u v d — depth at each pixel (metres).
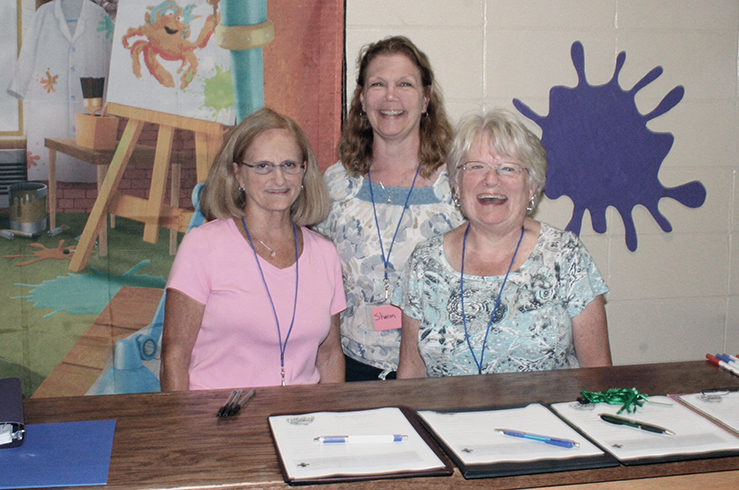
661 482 1.01
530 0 2.60
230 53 2.38
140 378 2.45
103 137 2.33
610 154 2.75
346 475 0.97
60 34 2.26
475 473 0.98
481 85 2.61
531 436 1.10
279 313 1.65
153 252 2.42
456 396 1.32
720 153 2.86
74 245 2.35
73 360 2.38
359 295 2.00
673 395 1.32
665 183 2.82
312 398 1.31
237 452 1.06
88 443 1.09
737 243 2.92
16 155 2.27
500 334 1.58
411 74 1.96
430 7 2.53
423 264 1.69
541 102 2.66
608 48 2.69
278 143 1.64
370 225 2.00
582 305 1.59
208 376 1.65
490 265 1.62
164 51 2.33
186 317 1.63
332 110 2.47
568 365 1.69
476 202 1.55
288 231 1.76
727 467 1.03
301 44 2.42
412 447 1.06
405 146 2.02
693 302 2.92
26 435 1.12
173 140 2.38
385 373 1.96
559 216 2.74
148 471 0.99
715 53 2.79
